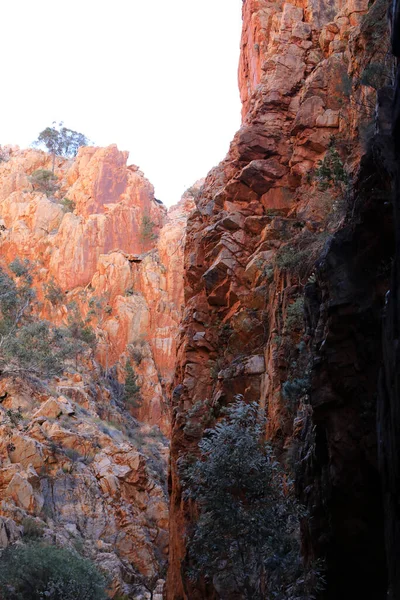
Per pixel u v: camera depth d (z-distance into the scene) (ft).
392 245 38.40
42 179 377.50
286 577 45.55
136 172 375.25
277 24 117.70
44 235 330.95
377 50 65.16
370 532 38.40
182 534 82.02
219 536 46.98
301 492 48.88
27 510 158.20
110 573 152.97
